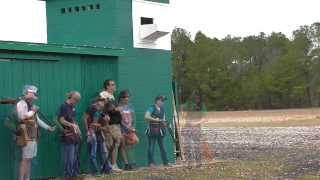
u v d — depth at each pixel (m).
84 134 15.18
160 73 17.84
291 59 115.38
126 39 16.77
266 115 75.88
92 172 14.68
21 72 13.84
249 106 118.06
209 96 116.94
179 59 117.75
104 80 16.02
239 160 18.56
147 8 17.41
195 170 15.61
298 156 19.80
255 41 130.38
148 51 17.44
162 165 17.00
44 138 14.22
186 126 20.62
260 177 14.16
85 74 15.52
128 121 15.59
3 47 13.26
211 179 13.86
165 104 17.98
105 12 16.70
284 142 27.45
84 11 17.08
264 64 126.12
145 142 17.08
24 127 12.45
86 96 15.52
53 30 17.64
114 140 15.00
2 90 13.40
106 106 14.80
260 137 31.98
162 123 16.66
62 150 13.66
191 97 22.55
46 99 14.43
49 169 14.31
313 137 30.73
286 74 115.44
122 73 16.56
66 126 13.50
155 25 16.98
